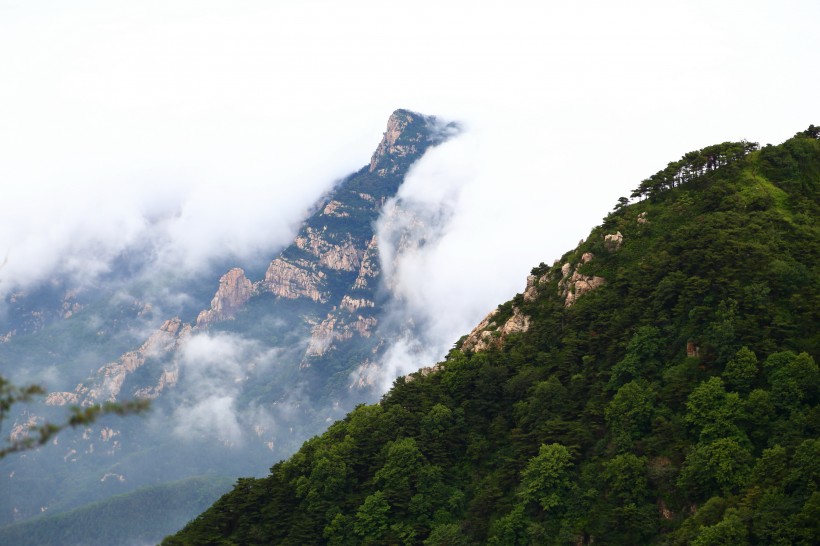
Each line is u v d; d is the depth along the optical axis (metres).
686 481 188.00
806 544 154.12
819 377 191.25
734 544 161.88
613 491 199.62
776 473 173.62
